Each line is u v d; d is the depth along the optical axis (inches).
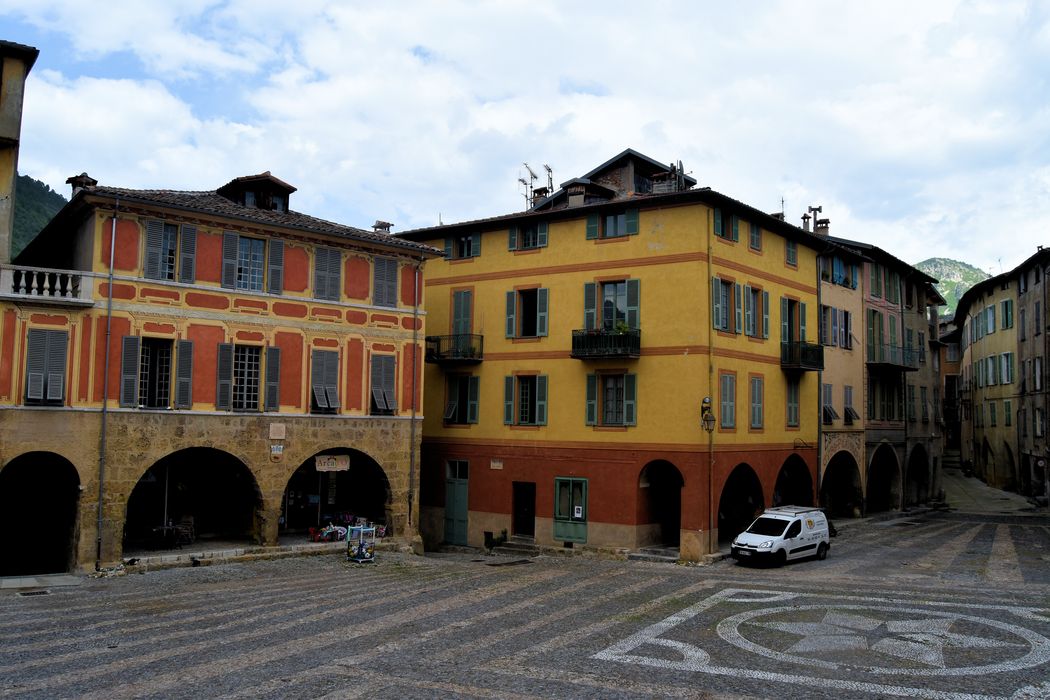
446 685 527.5
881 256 1776.6
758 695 515.5
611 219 1273.4
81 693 506.0
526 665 578.2
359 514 1333.7
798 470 1459.2
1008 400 2105.1
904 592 883.4
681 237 1198.9
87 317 962.7
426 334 1469.0
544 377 1317.7
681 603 821.2
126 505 1006.4
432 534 1427.2
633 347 1208.8
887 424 1777.8
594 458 1251.8
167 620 718.5
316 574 996.6
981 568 1067.3
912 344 1962.4
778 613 766.5
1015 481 2100.1
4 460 900.6
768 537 1107.9
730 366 1227.2
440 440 1432.1
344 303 1168.2
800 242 1461.6
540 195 1625.2
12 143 1019.9
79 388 949.8
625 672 563.5
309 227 1123.3
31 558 1073.5
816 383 1486.2
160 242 1022.4
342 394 1159.6
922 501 1959.9
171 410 1008.9
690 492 1155.9
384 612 764.0
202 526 1174.3
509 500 1339.8
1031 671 570.9
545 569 1087.6
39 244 1182.3
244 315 1077.1
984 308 2324.1
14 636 655.1
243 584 918.4
